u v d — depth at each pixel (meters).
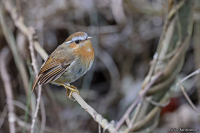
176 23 5.29
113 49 10.95
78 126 10.35
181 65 5.41
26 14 10.12
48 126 9.75
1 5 10.02
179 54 5.30
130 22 10.48
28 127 8.42
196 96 10.16
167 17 5.40
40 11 10.13
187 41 5.29
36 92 8.74
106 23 10.83
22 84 10.59
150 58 10.96
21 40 9.60
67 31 10.93
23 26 8.48
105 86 11.53
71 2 10.12
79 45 6.81
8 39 8.90
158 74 5.30
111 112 10.83
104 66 11.25
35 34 7.96
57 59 6.84
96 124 10.59
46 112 9.70
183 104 10.20
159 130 9.86
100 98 11.19
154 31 10.34
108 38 10.77
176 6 5.20
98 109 10.80
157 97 5.45
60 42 11.03
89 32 10.49
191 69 10.39
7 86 8.85
